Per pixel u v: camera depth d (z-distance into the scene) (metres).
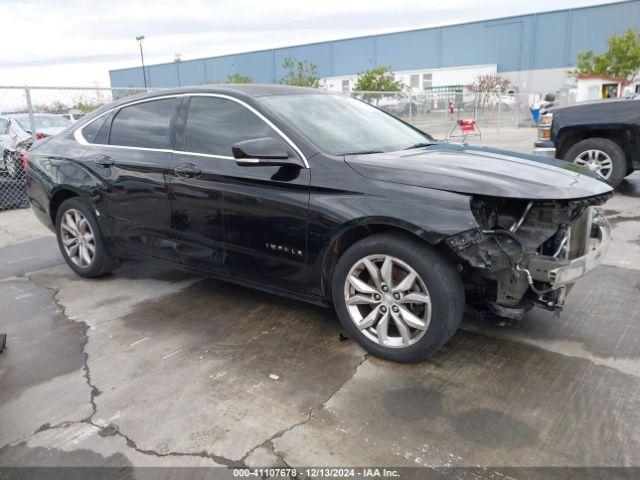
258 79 55.59
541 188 2.88
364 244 3.06
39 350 3.45
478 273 2.98
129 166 4.11
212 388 2.93
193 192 3.73
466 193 2.81
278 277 3.49
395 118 4.62
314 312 3.94
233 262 3.67
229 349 3.39
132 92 10.35
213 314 3.96
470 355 3.21
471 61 46.78
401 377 2.99
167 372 3.12
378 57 50.66
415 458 2.33
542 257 2.84
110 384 3.01
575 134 7.58
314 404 2.75
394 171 3.05
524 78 45.00
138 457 2.39
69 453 2.43
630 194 7.64
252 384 2.96
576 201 2.90
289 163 3.28
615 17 40.50
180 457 2.38
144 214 4.10
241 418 2.65
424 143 4.05
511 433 2.48
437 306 2.88
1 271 5.17
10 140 9.42
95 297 4.38
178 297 4.32
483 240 2.76
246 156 3.11
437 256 2.88
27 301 4.33
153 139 4.08
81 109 9.31
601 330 3.49
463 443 2.42
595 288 4.21
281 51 53.75
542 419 2.57
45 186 4.73
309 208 3.19
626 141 7.33
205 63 57.59
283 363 3.19
